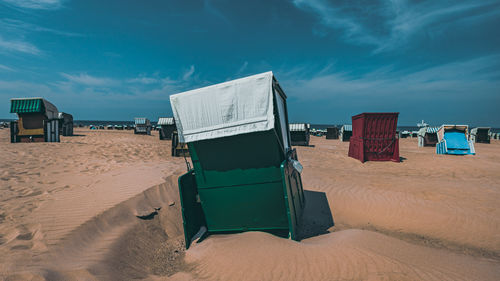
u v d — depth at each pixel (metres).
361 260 3.09
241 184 4.59
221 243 4.03
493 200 6.68
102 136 26.50
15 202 5.61
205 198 4.82
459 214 5.84
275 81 4.42
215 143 4.50
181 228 5.59
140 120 36.28
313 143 30.52
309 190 8.07
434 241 4.89
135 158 12.50
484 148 23.69
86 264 3.52
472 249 4.49
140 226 5.15
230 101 4.23
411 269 2.90
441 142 17.59
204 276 3.35
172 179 7.92
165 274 3.67
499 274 3.05
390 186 8.19
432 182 8.76
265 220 4.61
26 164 9.55
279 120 4.53
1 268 3.12
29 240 3.99
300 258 3.27
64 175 8.30
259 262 3.29
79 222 4.69
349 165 12.88
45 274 3.08
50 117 17.73
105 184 7.23
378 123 13.68
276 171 4.40
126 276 3.51
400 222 5.81
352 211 6.54
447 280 2.75
